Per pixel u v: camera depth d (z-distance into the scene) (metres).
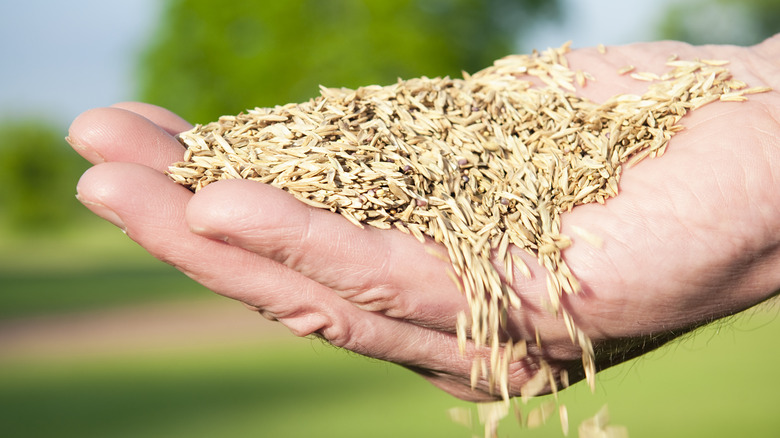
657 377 1.11
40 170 5.54
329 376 1.15
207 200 0.38
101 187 0.39
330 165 0.41
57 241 5.55
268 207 0.38
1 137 5.50
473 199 0.43
